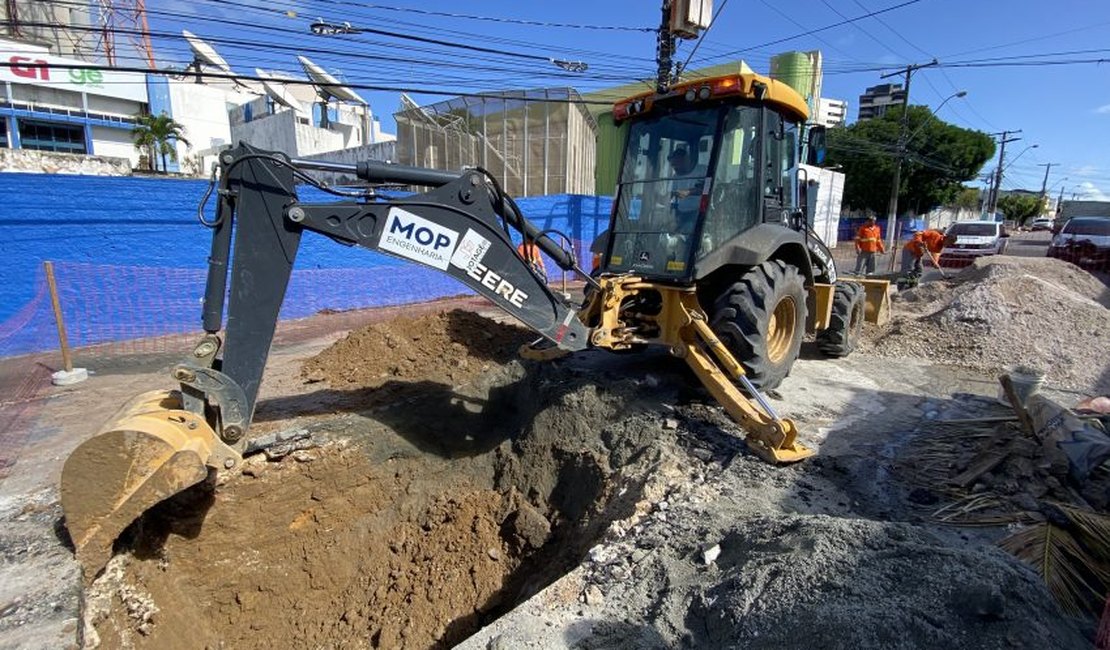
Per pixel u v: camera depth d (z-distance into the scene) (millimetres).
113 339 8258
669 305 5355
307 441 4848
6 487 4105
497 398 6246
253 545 4473
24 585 3066
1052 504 3627
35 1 12562
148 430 3211
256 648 4344
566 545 4680
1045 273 11359
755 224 5539
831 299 7199
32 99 28922
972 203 61469
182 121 37344
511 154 18359
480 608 4738
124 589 3490
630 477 4527
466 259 3996
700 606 2918
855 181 35500
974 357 7688
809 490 4141
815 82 29750
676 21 9445
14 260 7566
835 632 2410
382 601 4805
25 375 6668
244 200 3488
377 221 3746
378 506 5164
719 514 3768
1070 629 2576
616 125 6133
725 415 5285
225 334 3523
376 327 7039
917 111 34938
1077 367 7223
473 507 5398
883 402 6020
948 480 4254
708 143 5289
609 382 5672
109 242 8328
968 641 2326
